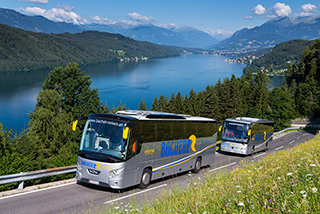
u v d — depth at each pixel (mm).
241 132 30141
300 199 5547
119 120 13914
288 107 98250
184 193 9820
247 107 111250
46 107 47344
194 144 19969
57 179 16641
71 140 40938
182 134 18531
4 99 160125
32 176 14180
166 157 16906
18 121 119062
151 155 15523
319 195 5477
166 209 8031
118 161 13312
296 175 7152
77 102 51406
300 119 116250
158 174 16219
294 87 142500
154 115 15930
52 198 12664
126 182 13664
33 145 28125
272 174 8547
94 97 52531
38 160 25922
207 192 8328
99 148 13734
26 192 13453
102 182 13359
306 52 161625
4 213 10609
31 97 166875
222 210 6387
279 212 5199
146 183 15227
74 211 10984
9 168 14781
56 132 39469
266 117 99250
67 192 13719
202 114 108938
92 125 14281
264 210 5574
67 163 17844
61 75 51250
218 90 117750
